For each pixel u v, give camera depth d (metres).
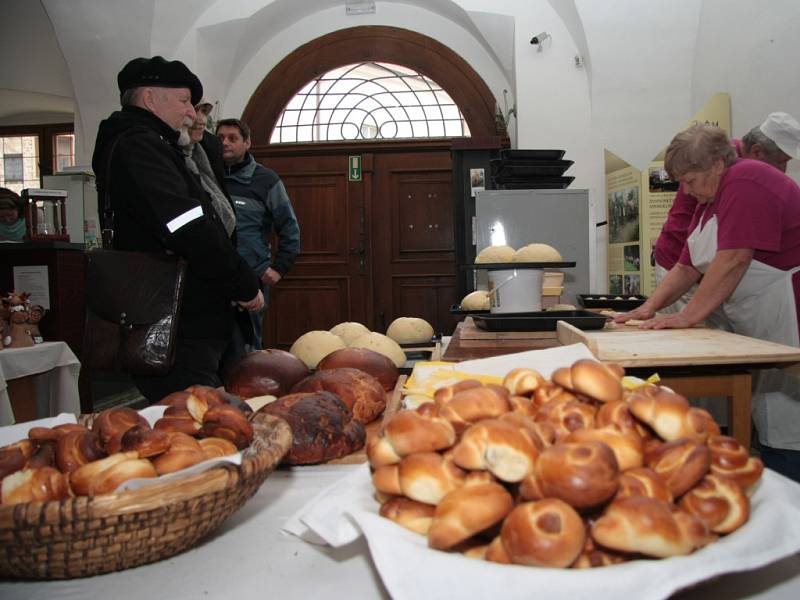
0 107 5.75
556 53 4.64
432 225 5.37
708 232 2.02
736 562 0.46
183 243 1.55
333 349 1.35
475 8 4.71
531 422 0.57
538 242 2.87
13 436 0.81
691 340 1.51
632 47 4.37
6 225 3.73
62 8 4.44
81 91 4.85
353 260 5.39
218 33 4.87
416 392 0.95
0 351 2.60
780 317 1.95
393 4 5.22
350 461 0.87
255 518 0.72
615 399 0.61
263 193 3.12
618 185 4.38
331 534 0.56
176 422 0.74
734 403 1.35
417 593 0.45
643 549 0.46
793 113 3.49
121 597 0.56
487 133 5.22
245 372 1.10
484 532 0.53
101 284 1.52
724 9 3.97
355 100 5.36
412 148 5.31
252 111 5.30
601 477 0.48
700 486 0.53
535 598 0.43
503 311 1.87
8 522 0.52
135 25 4.51
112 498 0.54
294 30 5.27
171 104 1.67
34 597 0.56
